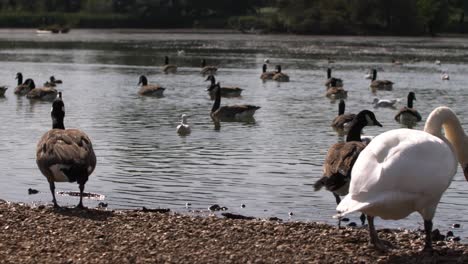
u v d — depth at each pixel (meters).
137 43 108.31
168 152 25.95
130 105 40.44
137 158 24.66
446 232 16.12
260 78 58.28
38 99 43.03
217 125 33.59
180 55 84.69
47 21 154.12
